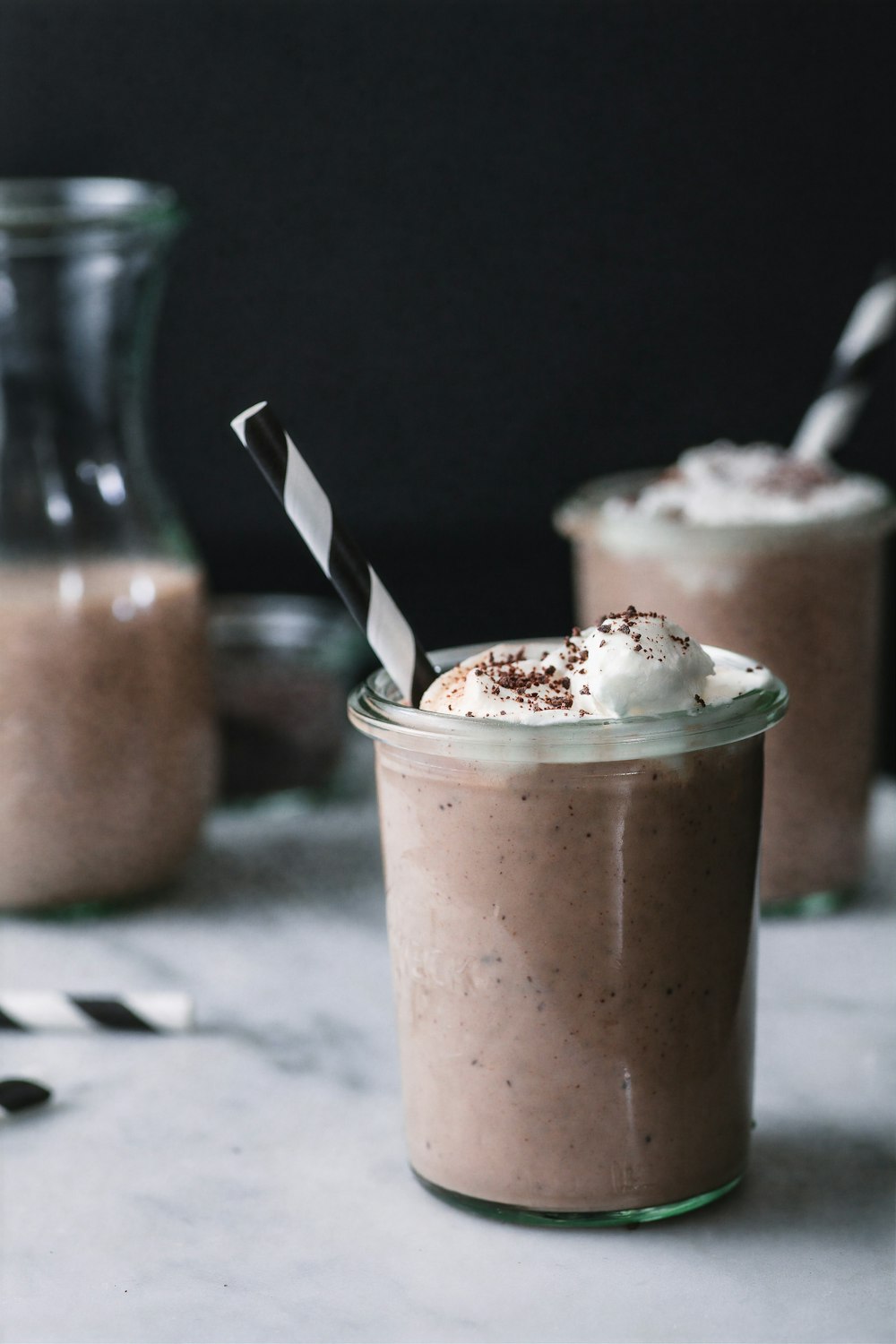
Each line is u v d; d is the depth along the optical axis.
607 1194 0.51
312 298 0.95
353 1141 0.55
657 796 0.49
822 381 0.95
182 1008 0.60
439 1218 0.52
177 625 0.66
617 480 0.70
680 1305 0.49
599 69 0.92
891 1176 0.53
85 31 0.92
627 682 0.49
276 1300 0.50
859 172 0.93
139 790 0.65
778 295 0.95
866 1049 0.58
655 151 0.93
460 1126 0.51
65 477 0.65
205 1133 0.55
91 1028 0.60
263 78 0.92
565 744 0.49
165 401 0.96
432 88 0.92
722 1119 0.51
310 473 0.51
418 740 0.49
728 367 0.96
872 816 0.66
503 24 0.91
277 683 0.74
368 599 0.52
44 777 0.64
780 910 0.65
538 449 0.97
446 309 0.95
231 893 0.68
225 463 0.97
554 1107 0.50
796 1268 0.50
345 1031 0.60
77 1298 0.50
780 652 0.64
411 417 0.96
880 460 0.94
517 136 0.93
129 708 0.65
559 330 0.95
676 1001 0.50
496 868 0.50
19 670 0.64
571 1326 0.49
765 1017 0.59
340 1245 0.51
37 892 0.66
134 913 0.67
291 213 0.94
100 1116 0.56
